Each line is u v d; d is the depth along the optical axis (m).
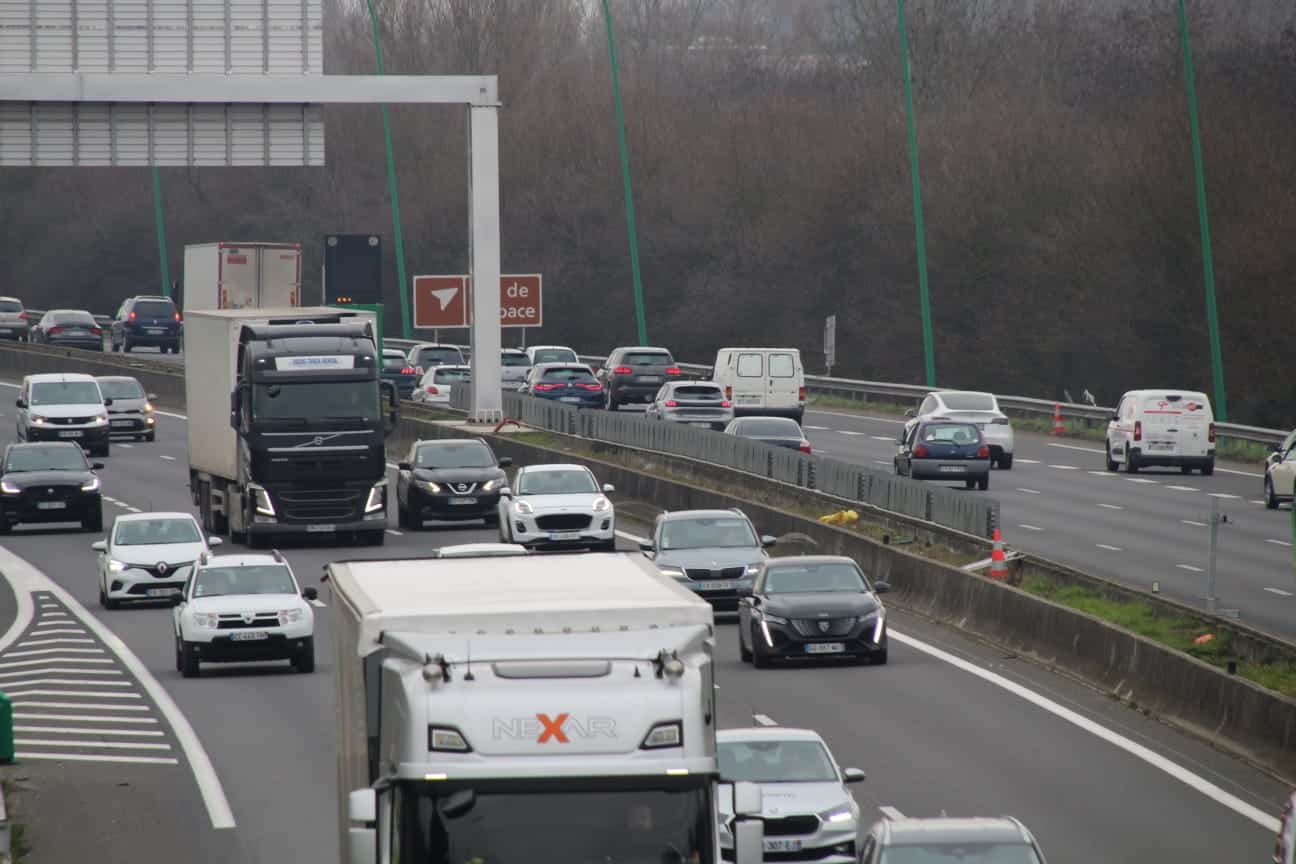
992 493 164.62
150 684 97.69
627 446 185.50
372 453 140.75
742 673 95.38
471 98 187.62
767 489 156.62
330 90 169.25
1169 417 178.38
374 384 141.38
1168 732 79.06
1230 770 71.81
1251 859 58.50
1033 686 89.81
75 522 167.12
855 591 98.19
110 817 69.44
